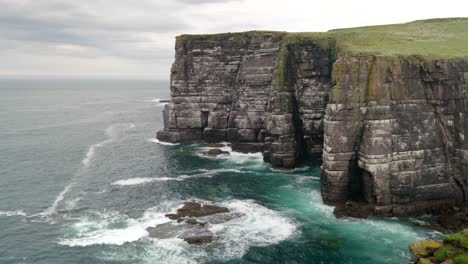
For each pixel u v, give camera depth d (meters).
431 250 37.00
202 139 99.38
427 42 67.62
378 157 52.25
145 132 124.06
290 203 57.91
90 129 132.75
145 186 66.75
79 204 59.00
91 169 78.56
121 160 85.31
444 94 53.16
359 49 62.19
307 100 78.25
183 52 96.06
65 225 51.62
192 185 66.81
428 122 53.62
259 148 87.62
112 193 63.62
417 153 53.00
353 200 55.94
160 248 44.91
